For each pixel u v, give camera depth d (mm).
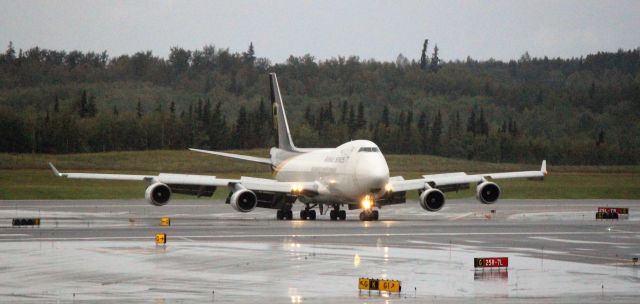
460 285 100312
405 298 92125
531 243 147000
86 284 100000
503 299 91688
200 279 103875
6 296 92250
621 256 128000
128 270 110812
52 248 134500
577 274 109000
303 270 111375
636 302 89938
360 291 96125
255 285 99750
